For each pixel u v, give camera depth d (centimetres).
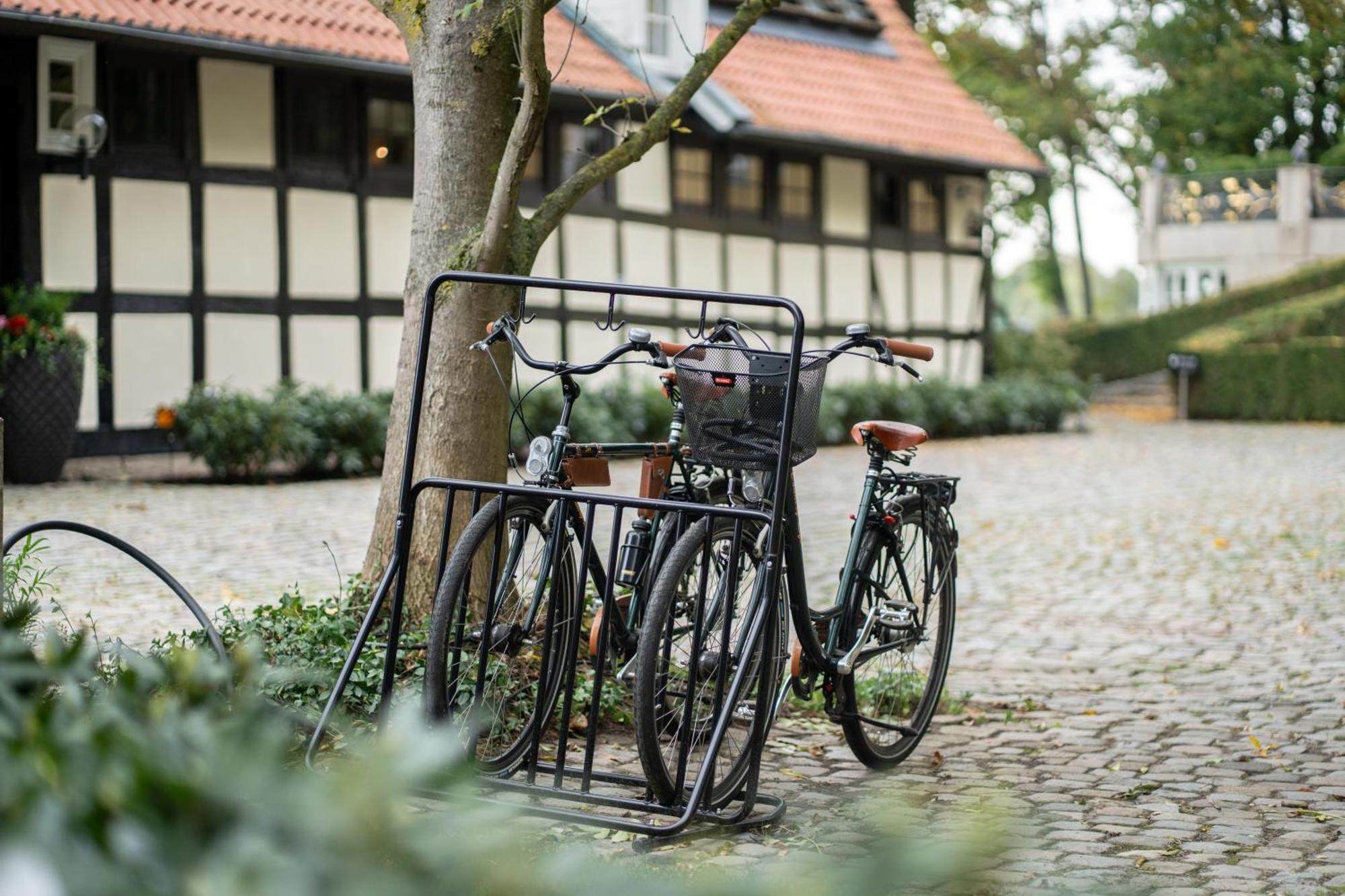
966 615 785
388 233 1528
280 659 466
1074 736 522
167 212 1375
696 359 388
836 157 2016
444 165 533
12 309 1205
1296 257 3173
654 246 1775
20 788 110
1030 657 677
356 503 1139
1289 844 394
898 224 2125
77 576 779
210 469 1289
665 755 397
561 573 420
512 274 521
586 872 116
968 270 2227
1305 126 3909
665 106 537
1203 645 703
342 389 1498
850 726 455
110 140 1331
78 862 103
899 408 1959
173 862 106
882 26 2261
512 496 394
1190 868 372
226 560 859
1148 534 1095
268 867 106
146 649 575
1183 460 1711
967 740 516
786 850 376
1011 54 3641
